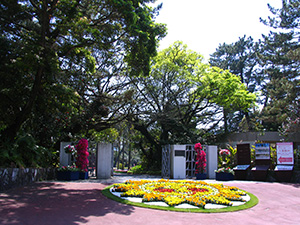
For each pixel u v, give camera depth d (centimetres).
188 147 1608
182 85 2527
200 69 2455
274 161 1458
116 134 2514
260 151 1442
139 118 2409
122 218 557
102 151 1438
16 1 1036
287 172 1307
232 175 1423
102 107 1733
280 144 1380
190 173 1584
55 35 1170
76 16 1062
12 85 1014
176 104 2533
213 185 1043
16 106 1072
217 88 2372
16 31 1089
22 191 815
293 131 1917
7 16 1040
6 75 962
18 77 1016
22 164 973
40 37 984
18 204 623
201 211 646
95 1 1079
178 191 873
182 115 2714
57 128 1519
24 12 1087
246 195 896
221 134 2744
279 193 975
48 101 1143
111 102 1759
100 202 706
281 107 2322
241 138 2544
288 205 786
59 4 1034
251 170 1412
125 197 776
